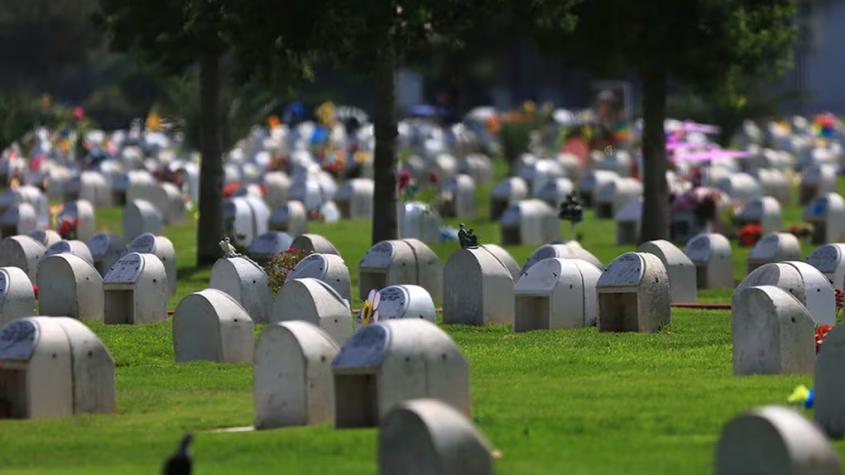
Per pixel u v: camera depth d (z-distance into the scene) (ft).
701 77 361.92
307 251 285.84
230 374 208.74
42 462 154.61
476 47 640.99
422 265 287.69
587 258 272.72
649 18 354.54
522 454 147.13
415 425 126.41
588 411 168.45
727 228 428.56
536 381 194.18
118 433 167.63
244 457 150.30
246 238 389.60
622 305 245.65
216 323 218.38
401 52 321.32
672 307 282.36
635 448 149.28
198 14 325.62
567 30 329.93
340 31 306.55
